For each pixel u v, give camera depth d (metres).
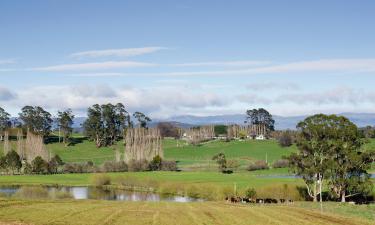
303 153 86.25
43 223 42.16
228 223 45.72
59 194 95.69
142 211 53.19
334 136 83.69
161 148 179.62
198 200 89.06
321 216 52.50
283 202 82.00
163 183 106.62
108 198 90.56
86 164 158.12
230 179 118.25
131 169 151.50
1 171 153.75
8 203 55.41
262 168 156.25
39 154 167.25
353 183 81.50
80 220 44.47
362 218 52.34
